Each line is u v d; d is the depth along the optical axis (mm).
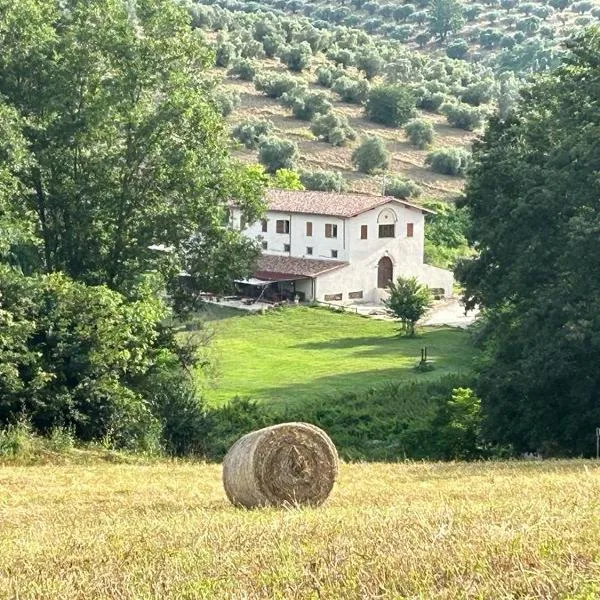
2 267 52969
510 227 63750
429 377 95938
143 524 23516
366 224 141375
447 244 165250
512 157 66500
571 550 15562
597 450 54875
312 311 131875
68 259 64438
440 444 62750
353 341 117250
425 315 131000
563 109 64375
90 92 64438
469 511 21500
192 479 37781
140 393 58531
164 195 65312
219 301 133125
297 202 146250
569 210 61812
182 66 66188
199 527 22125
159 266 65375
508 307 68125
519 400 60406
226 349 110375
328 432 70375
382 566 15625
